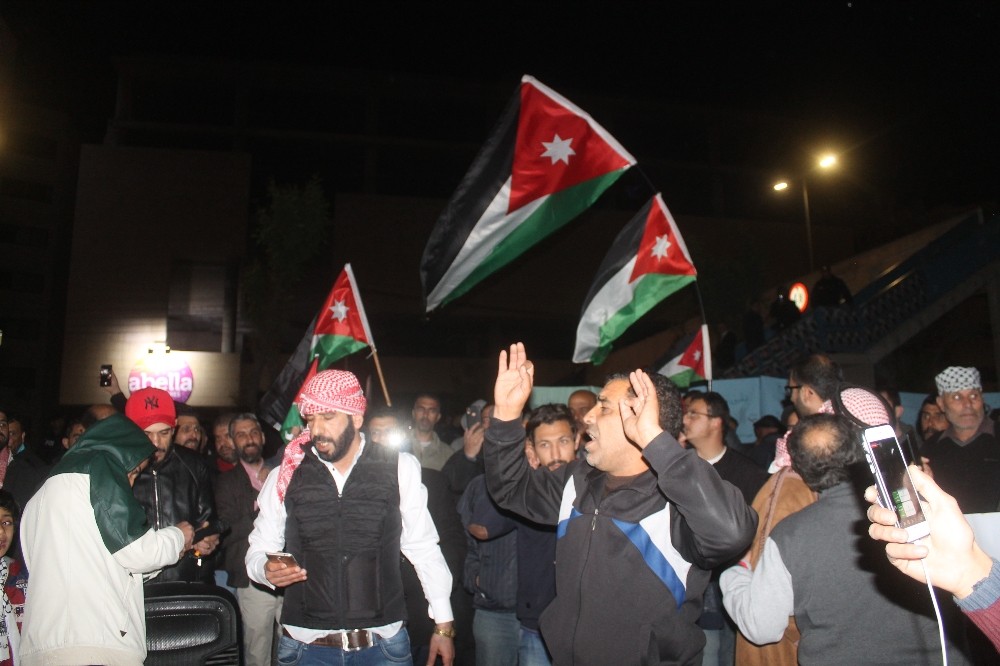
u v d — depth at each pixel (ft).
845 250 111.04
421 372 100.63
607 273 21.53
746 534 8.47
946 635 8.71
